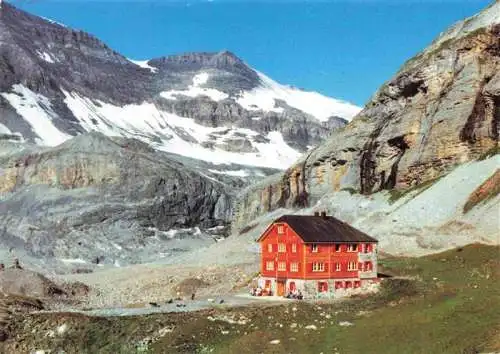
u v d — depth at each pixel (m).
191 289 111.25
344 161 163.88
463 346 56.84
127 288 123.75
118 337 71.69
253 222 186.38
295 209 177.62
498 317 62.91
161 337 70.38
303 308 76.88
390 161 146.00
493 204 105.12
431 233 108.25
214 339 69.00
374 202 139.75
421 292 79.00
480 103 127.88
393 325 66.25
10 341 74.31
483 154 123.81
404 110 146.25
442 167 132.25
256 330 70.31
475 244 97.88
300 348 63.66
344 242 89.00
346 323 69.94
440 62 141.25
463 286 78.50
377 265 97.94
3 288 108.44
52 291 111.81
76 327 74.50
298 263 87.69
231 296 91.50
